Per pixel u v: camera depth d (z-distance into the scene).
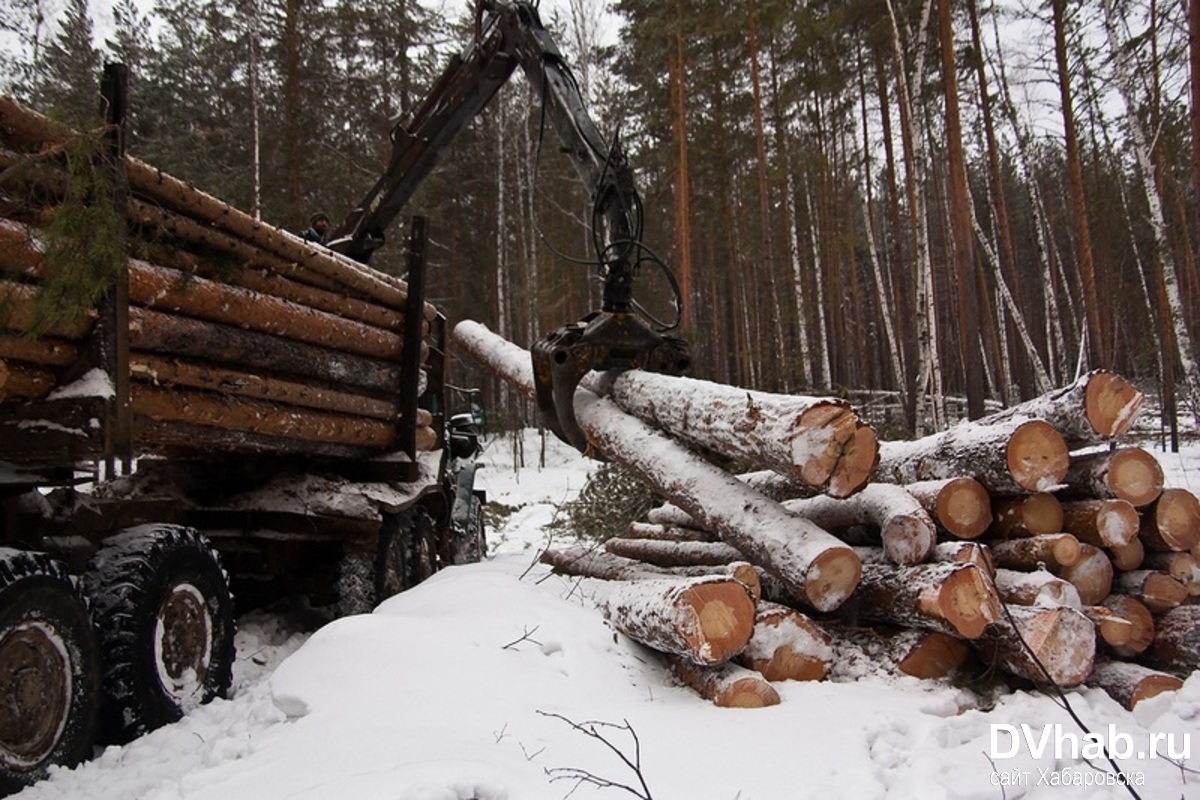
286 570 5.95
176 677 3.84
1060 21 18.52
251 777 2.86
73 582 3.29
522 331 27.77
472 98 7.01
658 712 3.60
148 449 4.77
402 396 6.43
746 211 25.34
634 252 6.06
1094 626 3.84
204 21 20.84
